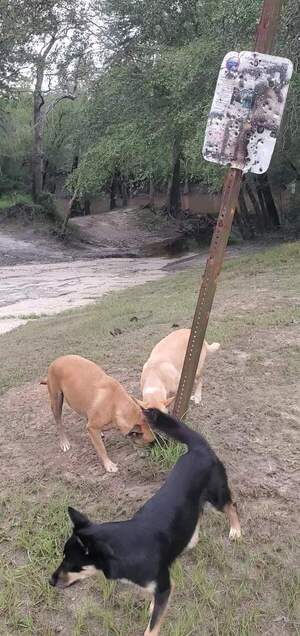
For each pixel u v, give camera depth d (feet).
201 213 125.39
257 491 14.34
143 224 126.00
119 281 65.10
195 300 36.29
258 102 13.35
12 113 134.41
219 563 12.28
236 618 11.04
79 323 35.19
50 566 12.62
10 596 11.95
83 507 14.46
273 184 87.10
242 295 35.42
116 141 72.28
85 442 17.74
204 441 12.73
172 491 11.62
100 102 78.69
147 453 15.99
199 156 53.52
